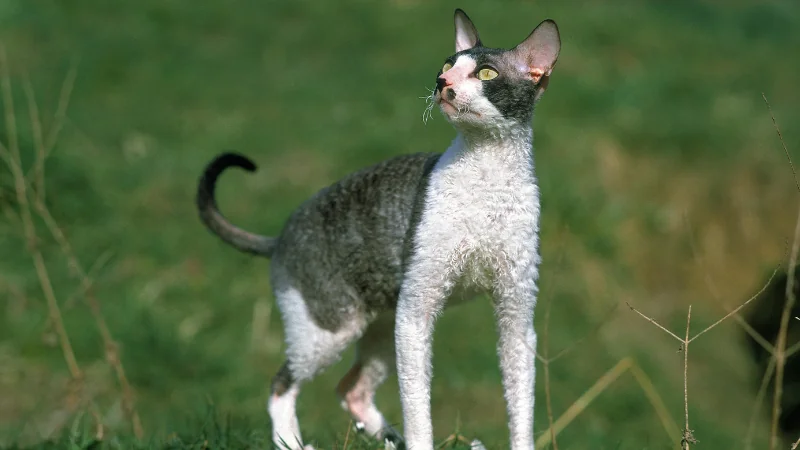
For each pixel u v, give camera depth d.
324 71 13.99
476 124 4.61
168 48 14.16
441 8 15.88
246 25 14.99
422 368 4.80
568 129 12.92
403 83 13.64
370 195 5.18
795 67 15.96
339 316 5.36
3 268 9.83
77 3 15.00
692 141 12.97
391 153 12.04
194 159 11.87
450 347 9.62
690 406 9.51
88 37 14.08
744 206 12.39
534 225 4.76
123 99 12.86
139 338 9.16
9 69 12.80
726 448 8.84
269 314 9.97
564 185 11.84
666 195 12.41
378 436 5.68
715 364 10.50
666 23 16.98
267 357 9.45
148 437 6.18
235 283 10.33
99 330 9.20
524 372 4.80
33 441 7.37
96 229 10.57
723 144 12.99
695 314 11.26
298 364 5.54
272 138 12.39
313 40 14.77
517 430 4.78
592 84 14.06
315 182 11.70
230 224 6.11
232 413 8.09
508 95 4.60
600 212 11.77
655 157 12.79
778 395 4.98
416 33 15.05
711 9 18.17
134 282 10.05
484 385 9.20
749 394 10.01
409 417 4.78
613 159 12.62
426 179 4.91
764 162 12.74
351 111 12.99
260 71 13.90
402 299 4.83
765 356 9.78
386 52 14.59
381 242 5.12
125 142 11.94
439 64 14.15
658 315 11.12
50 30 14.07
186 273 10.34
